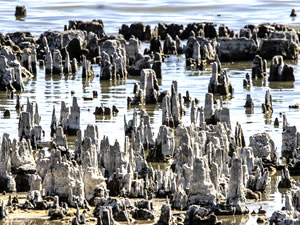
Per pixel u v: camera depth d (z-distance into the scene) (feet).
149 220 511.40
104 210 497.05
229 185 532.32
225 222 516.73
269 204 554.05
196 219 505.25
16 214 522.06
